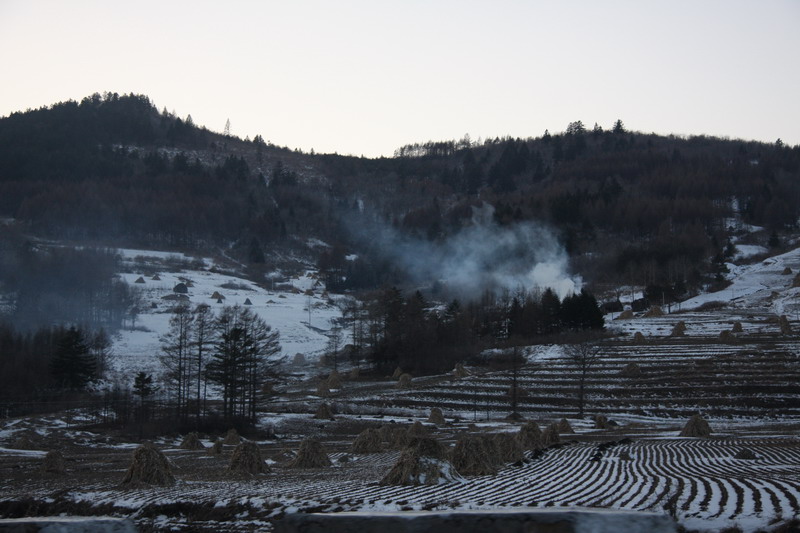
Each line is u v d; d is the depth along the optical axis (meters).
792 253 176.50
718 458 39.62
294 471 39.97
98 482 34.31
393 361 113.62
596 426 66.88
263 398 88.88
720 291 148.75
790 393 75.19
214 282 188.88
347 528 9.87
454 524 9.66
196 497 28.08
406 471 31.33
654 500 24.98
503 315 130.12
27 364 90.94
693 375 84.06
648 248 177.00
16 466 43.12
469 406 81.06
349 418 76.38
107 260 179.12
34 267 151.12
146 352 115.38
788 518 19.94
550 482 30.98
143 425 69.25
